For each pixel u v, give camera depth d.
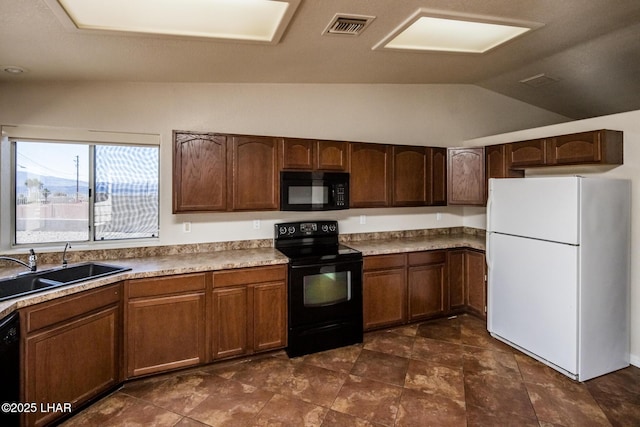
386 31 2.26
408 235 4.26
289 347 2.95
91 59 2.27
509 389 2.47
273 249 3.36
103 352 2.31
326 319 3.07
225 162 2.98
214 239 3.29
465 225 4.56
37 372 1.94
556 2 2.06
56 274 2.52
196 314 2.64
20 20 1.67
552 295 2.71
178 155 2.83
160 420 2.14
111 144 2.93
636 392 2.43
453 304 3.83
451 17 2.13
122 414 2.20
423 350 3.08
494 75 3.70
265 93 3.43
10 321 1.77
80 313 2.16
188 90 3.13
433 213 4.40
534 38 2.61
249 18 1.88
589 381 2.57
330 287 3.07
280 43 2.27
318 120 3.68
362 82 3.76
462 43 2.65
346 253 3.15
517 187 3.01
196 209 2.90
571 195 2.56
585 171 3.14
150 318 2.51
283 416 2.18
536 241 2.84
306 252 3.18
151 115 3.02
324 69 3.06
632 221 2.79
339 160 3.42
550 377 2.63
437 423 2.11
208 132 2.94
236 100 3.31
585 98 4.15
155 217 3.14
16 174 2.73
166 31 1.95
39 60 2.23
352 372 2.72
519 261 3.00
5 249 2.70
